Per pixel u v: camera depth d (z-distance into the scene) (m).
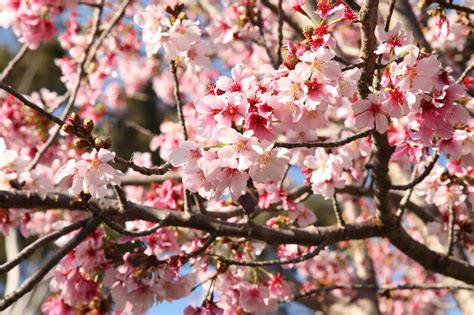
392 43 2.95
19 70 11.02
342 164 3.56
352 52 5.74
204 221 3.69
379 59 3.19
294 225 4.52
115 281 3.68
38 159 4.52
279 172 2.72
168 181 4.38
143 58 7.70
